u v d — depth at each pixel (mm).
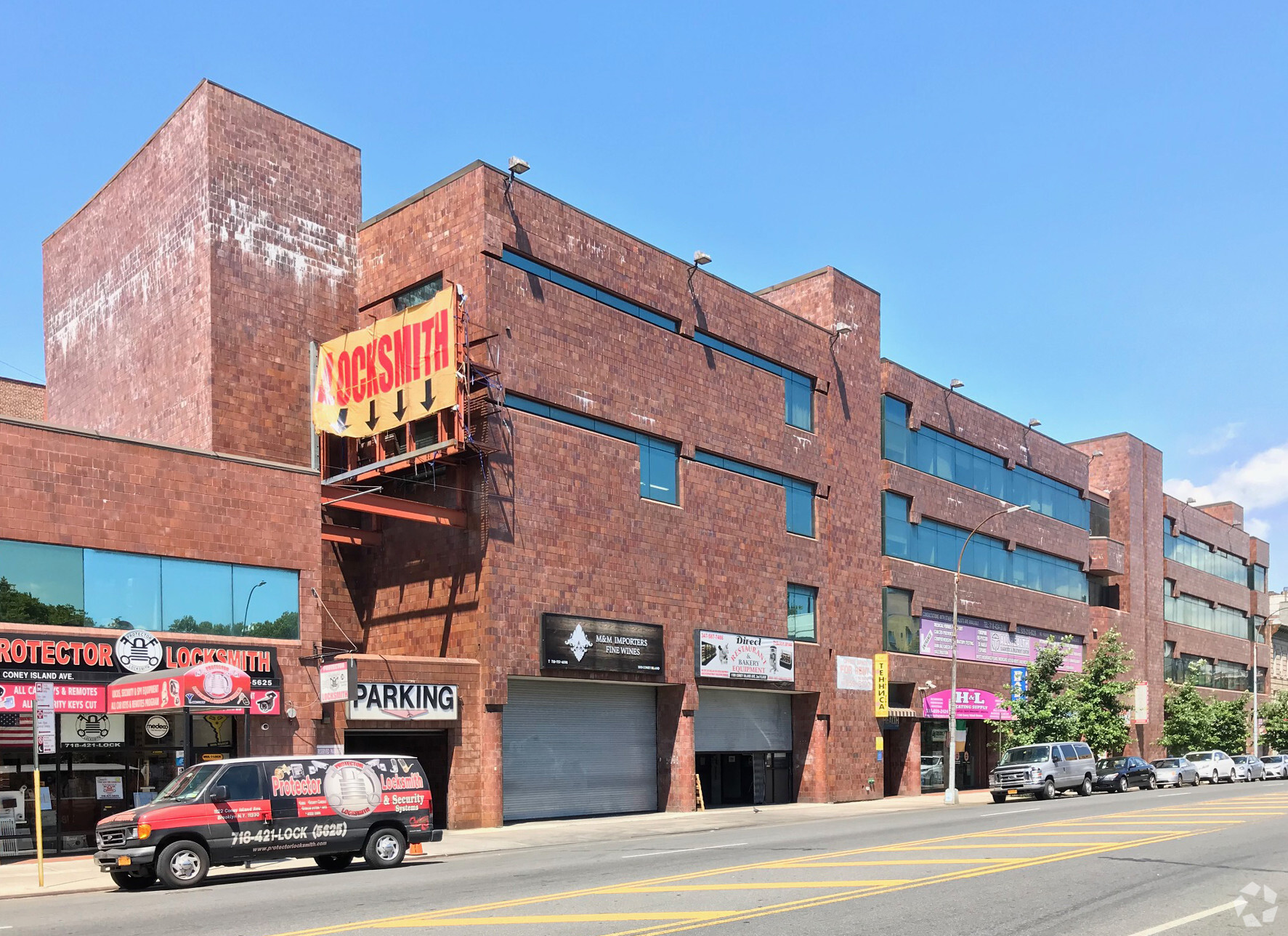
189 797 18000
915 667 46750
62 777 23672
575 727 33688
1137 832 22047
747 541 38875
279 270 33375
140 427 34406
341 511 34469
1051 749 41125
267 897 15297
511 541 31141
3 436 23031
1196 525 78875
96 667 23719
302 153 34531
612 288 35188
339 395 32969
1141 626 68125
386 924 12336
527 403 32312
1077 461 64000
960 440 52781
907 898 13531
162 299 33844
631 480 34938
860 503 44812
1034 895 13797
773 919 12125
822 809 37594
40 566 23312
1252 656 87125
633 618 34312
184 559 25547
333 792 19297
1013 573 56219
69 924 13320
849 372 45250
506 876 17328
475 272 31422
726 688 38125
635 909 13008
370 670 28156
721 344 39500
